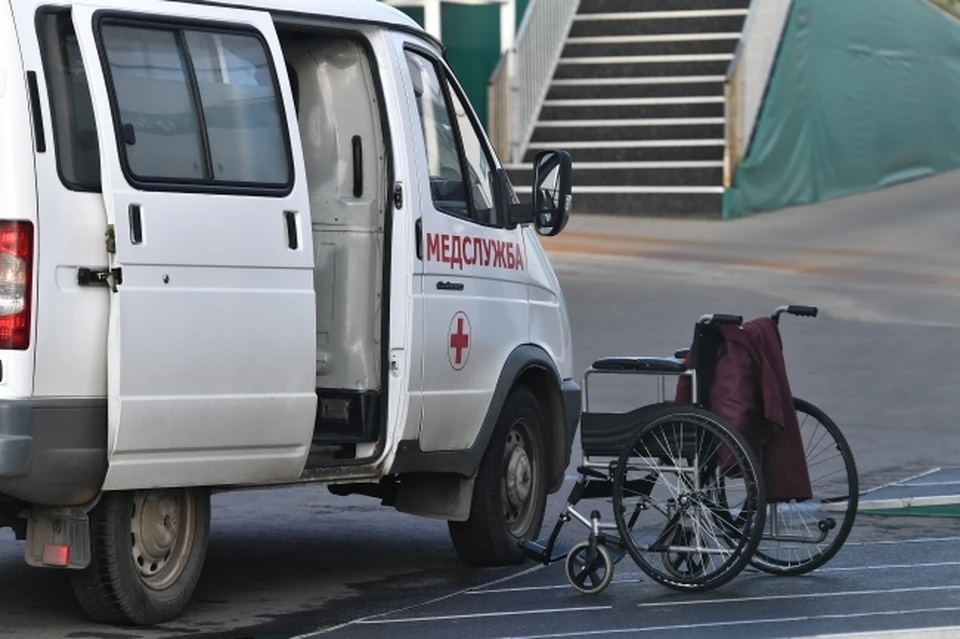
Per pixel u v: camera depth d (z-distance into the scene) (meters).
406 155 20.92
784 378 20.80
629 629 18.19
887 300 49.78
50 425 17.16
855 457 31.22
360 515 26.69
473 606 19.72
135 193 17.62
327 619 19.38
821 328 45.09
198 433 18.27
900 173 75.81
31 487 17.22
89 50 17.48
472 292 21.91
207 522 19.31
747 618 18.67
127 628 18.66
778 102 68.06
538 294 23.53
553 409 23.84
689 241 60.12
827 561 21.47
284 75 19.39
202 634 18.47
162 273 17.81
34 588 20.78
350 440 20.59
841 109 72.00
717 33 70.25
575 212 66.44
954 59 78.06
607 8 72.75
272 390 18.88
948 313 47.94
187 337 18.00
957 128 78.69
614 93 69.56
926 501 26.23
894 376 39.47
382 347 20.70
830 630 17.78
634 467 20.41
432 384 21.12
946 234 63.44
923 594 19.98
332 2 20.53
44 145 17.12
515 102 66.75
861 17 72.62
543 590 20.78
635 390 38.12
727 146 65.38
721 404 20.34
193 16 18.58
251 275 18.67
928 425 34.44
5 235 16.94
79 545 17.94
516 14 70.69
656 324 44.53
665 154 66.81
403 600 20.50
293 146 19.31
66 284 17.23
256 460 19.03
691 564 20.34
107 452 17.58
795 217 66.75
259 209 18.80
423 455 21.25
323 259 21.02
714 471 20.16
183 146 18.20
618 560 20.72
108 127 17.48
